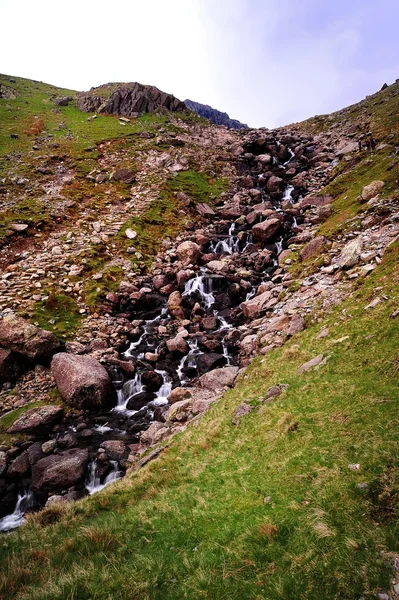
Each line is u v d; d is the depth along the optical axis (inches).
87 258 1421.0
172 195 1980.8
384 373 468.1
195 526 368.2
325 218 1539.1
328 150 2511.1
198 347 1085.1
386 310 610.2
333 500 302.5
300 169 2372.0
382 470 305.9
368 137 2279.8
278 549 283.9
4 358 904.3
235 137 3213.6
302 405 497.4
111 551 363.9
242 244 1658.5
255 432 506.9
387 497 276.5
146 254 1542.8
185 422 728.3
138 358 1061.1
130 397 924.6
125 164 2242.9
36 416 804.0
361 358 531.5
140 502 471.5
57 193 1841.8
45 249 1443.2
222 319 1235.2
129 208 1820.9
